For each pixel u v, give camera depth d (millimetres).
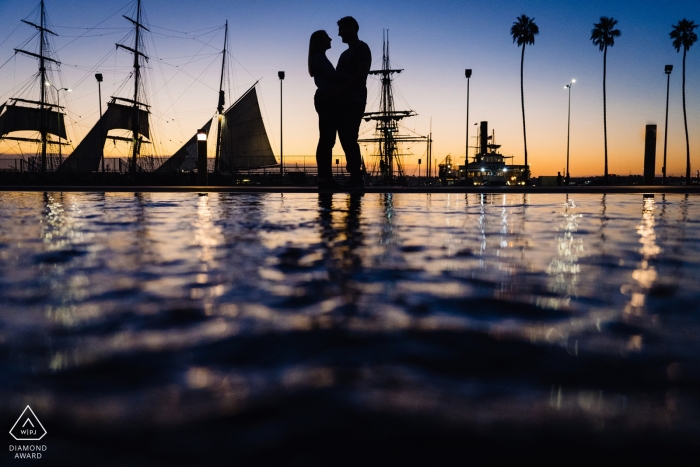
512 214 4957
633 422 664
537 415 680
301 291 1465
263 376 819
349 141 9984
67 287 1502
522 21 55562
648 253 2291
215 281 1608
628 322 1125
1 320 1128
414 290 1477
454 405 712
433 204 6828
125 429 650
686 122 56406
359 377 812
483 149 96250
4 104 61188
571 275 1730
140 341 986
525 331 1055
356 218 4355
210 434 641
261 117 65188
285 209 5578
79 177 34469
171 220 4094
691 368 840
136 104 62562
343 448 611
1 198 8344
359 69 9453
